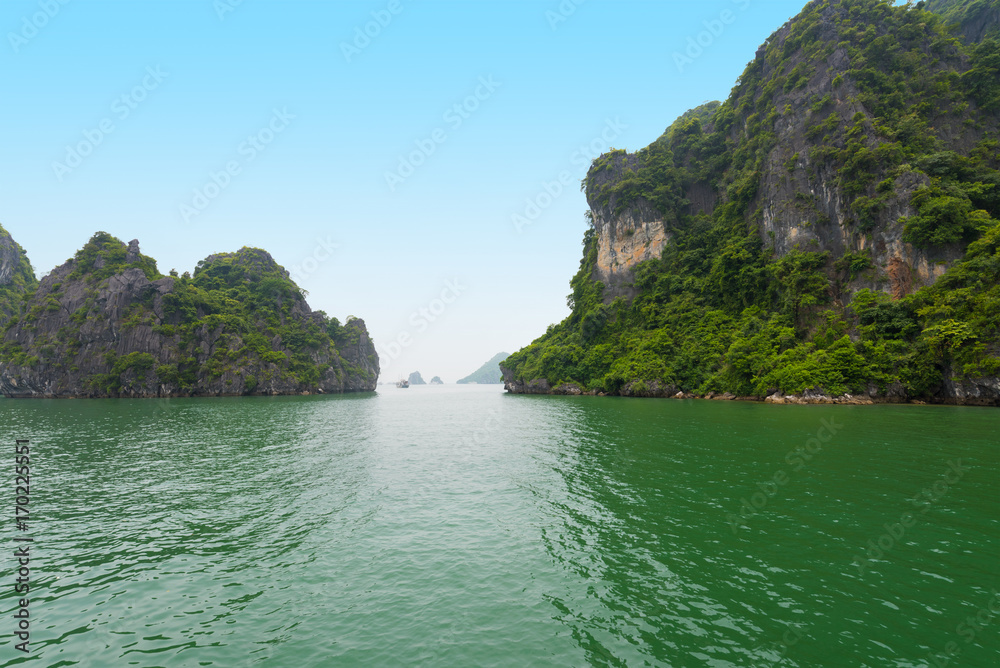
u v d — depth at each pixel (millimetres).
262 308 117312
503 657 7762
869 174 57562
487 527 14125
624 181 93188
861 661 7598
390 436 33938
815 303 56938
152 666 7582
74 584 10594
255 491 18438
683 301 75938
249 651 7988
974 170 55219
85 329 88625
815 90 69188
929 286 49000
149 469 22484
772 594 9867
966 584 10164
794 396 50938
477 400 83375
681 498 16578
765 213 70062
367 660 7703
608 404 57750
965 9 78062
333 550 12477
